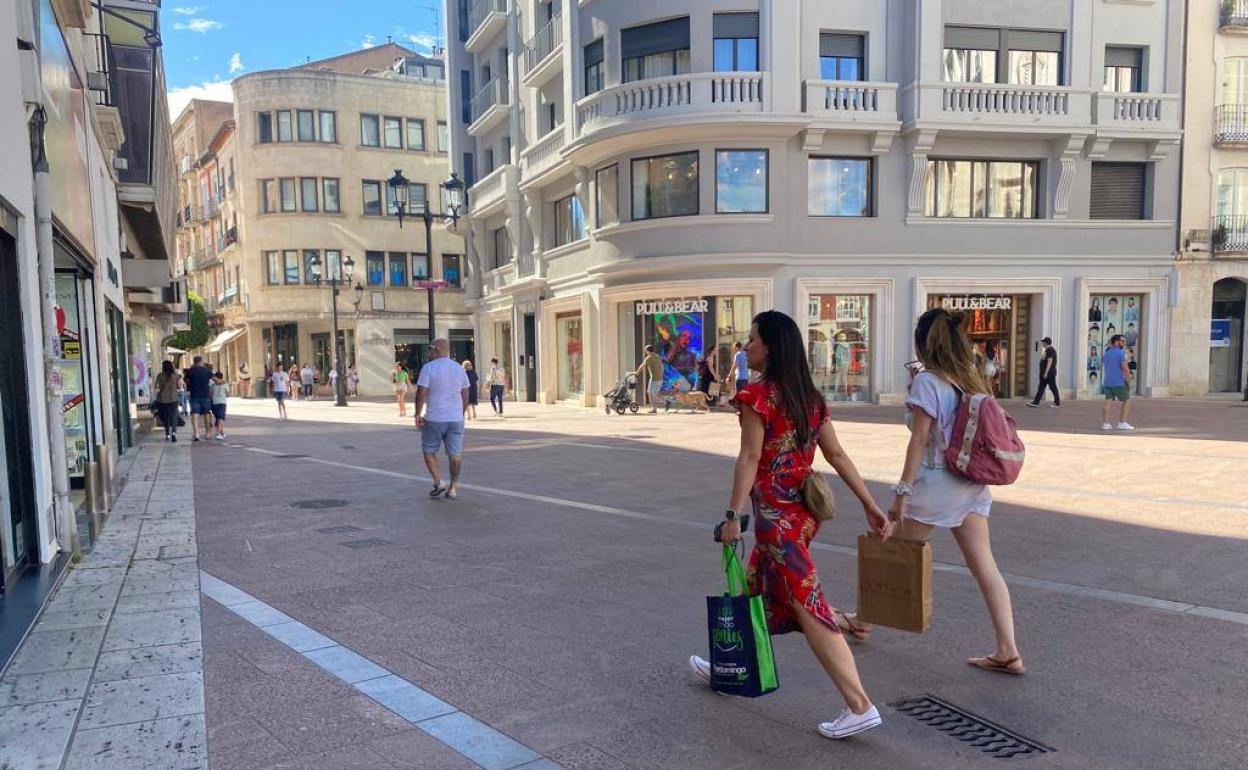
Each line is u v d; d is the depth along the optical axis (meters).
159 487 10.74
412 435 17.89
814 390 3.50
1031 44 21.80
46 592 5.45
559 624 4.91
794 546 3.41
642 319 22.23
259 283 41.38
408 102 43.12
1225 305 24.23
